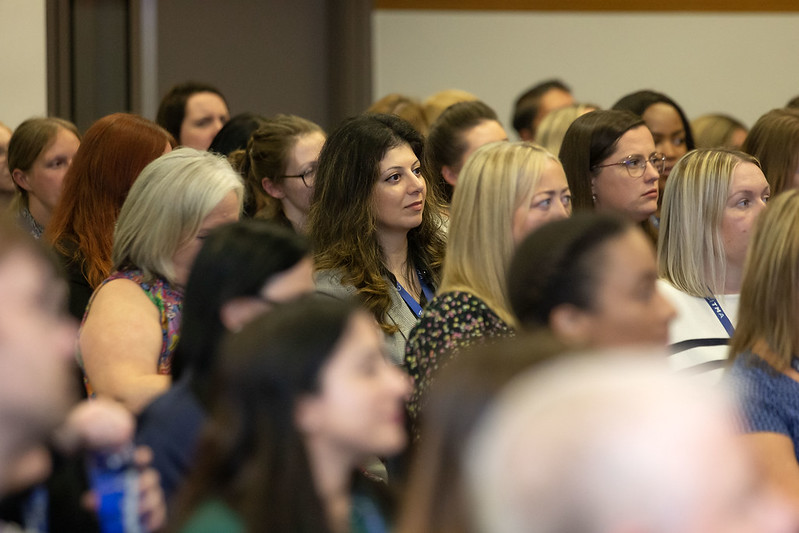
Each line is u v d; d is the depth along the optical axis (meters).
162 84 16.58
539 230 5.46
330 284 8.23
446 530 2.83
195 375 5.53
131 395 6.98
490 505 2.37
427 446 3.02
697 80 19.52
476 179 7.10
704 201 8.31
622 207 9.95
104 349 7.27
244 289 5.48
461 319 6.79
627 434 2.23
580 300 5.23
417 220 8.55
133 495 4.58
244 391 4.04
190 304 5.61
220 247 5.61
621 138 9.93
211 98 13.37
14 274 3.74
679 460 2.22
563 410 2.29
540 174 7.04
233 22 17.22
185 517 4.10
